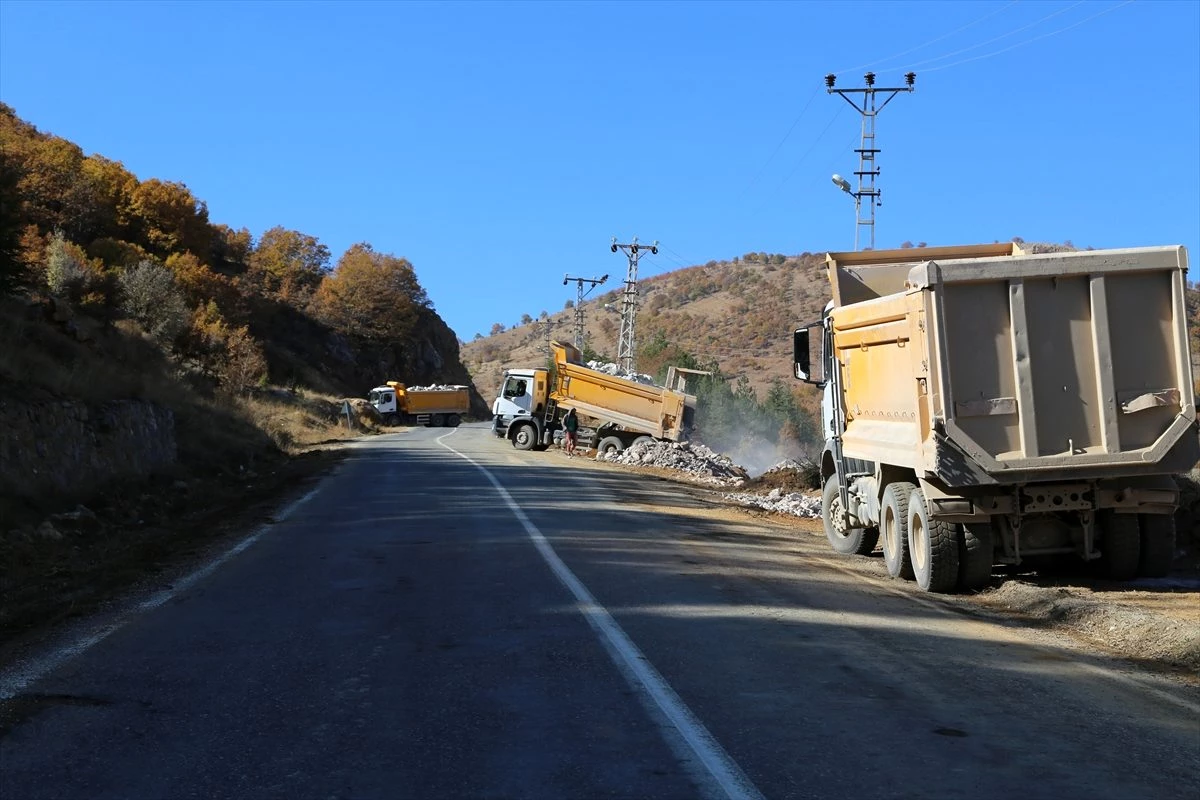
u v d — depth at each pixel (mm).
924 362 10422
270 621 8836
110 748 5480
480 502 19766
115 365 29719
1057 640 8375
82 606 9555
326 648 7797
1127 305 10289
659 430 38562
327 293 121438
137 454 23922
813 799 4668
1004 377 10250
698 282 148375
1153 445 10219
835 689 6586
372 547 13531
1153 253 10227
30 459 17656
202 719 6004
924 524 10867
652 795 4727
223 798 4750
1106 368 10203
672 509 19625
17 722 5949
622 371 42188
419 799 4715
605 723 5844
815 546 15211
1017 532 10836
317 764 5203
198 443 30953
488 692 6516
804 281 130500
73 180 81375
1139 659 7695
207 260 101250
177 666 7273
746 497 24547
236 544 13969
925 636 8344
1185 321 10258
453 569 11609
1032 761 5215
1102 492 10594
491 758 5266
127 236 86812
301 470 30141
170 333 53562
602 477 27703
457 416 88438
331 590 10359
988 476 10203
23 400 18609
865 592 10711
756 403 55688
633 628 8383
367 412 79062
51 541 14062
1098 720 5977
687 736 5582
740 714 6012
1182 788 4844
